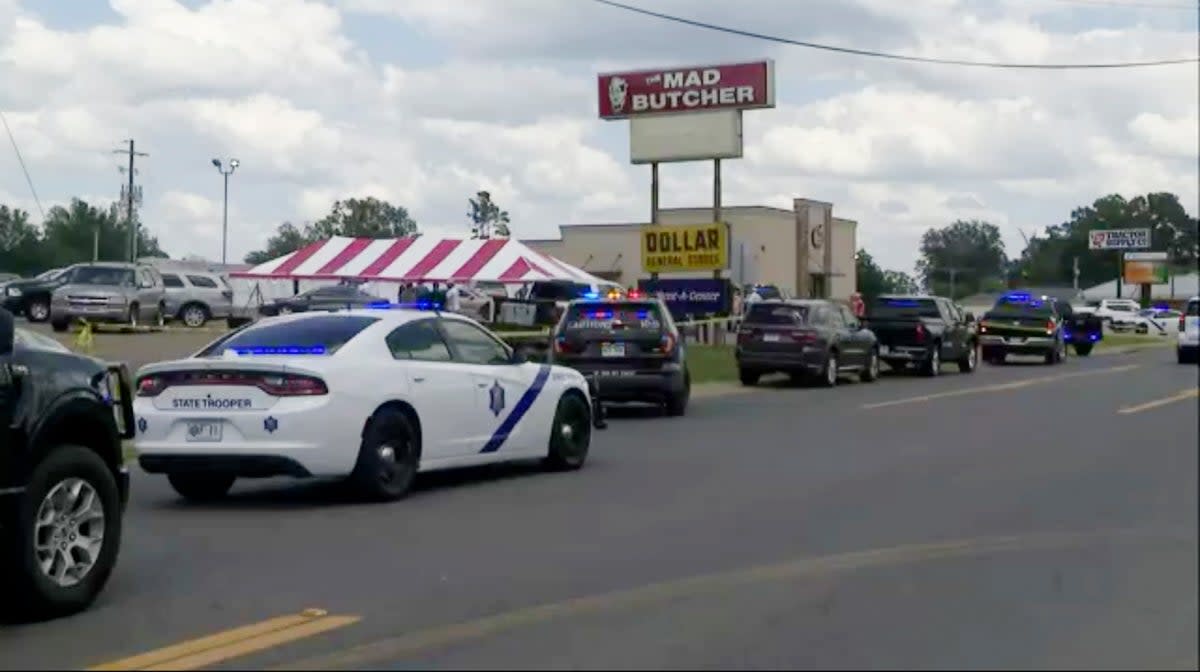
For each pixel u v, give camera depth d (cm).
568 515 1149
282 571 917
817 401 2458
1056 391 2597
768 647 710
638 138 4262
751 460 1530
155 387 1183
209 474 1193
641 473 1427
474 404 1320
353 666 686
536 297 4466
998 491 1223
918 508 1146
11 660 700
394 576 899
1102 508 1071
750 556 953
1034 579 821
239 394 1162
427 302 1533
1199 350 3666
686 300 4128
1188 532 917
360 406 1185
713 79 4172
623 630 751
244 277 3825
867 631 735
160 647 724
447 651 712
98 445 844
